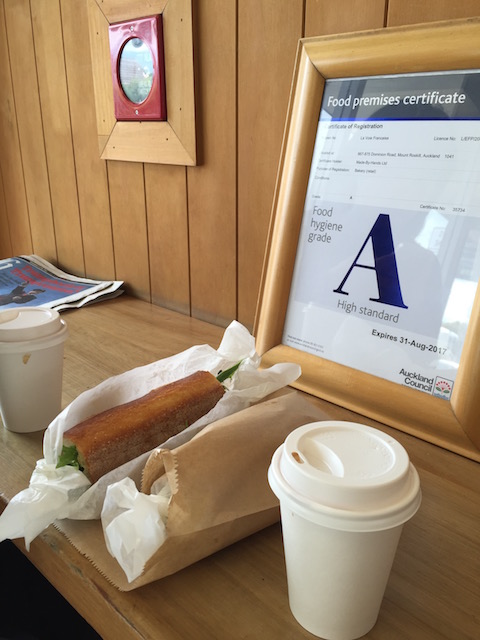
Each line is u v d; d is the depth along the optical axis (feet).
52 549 1.49
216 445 1.43
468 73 1.83
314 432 1.26
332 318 2.22
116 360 2.70
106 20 3.27
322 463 1.17
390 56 1.97
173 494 1.32
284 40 2.47
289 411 1.63
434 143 1.93
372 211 2.10
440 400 1.92
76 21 3.59
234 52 2.68
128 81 3.25
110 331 3.12
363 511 1.05
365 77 2.09
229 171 2.89
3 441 2.02
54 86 3.97
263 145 2.69
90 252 4.13
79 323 3.26
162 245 3.46
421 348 1.97
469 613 1.28
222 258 3.09
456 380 1.86
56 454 1.62
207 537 1.36
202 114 2.93
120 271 3.89
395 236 2.03
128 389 1.91
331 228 2.22
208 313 3.28
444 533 1.54
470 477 1.77
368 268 2.11
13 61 4.31
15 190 4.81
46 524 1.51
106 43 3.32
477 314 1.79
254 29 2.57
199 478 1.36
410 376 1.99
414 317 1.98
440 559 1.44
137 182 3.50
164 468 1.44
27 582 2.34
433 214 1.94
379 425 2.06
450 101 1.88
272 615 1.28
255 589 1.35
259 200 2.79
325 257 2.25
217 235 3.07
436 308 1.93
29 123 4.36
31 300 3.61
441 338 1.92
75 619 2.21
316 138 2.27
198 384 1.86
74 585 1.43
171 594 1.34
